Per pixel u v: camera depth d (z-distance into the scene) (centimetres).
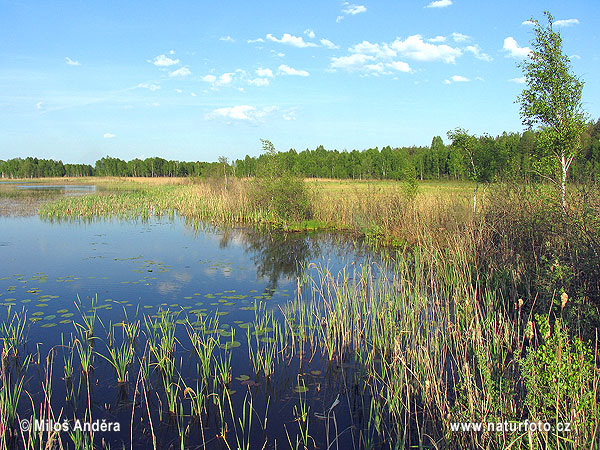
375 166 6831
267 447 485
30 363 673
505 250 1006
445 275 1055
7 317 865
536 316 487
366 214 2098
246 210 2553
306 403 577
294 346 746
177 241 1788
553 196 970
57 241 1758
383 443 490
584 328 632
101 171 10856
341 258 1476
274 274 1251
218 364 678
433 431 507
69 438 498
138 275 1216
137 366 669
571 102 1019
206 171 4194
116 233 1983
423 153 6681
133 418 539
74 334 783
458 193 1984
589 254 708
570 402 423
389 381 605
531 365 459
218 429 519
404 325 793
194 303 968
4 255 1475
